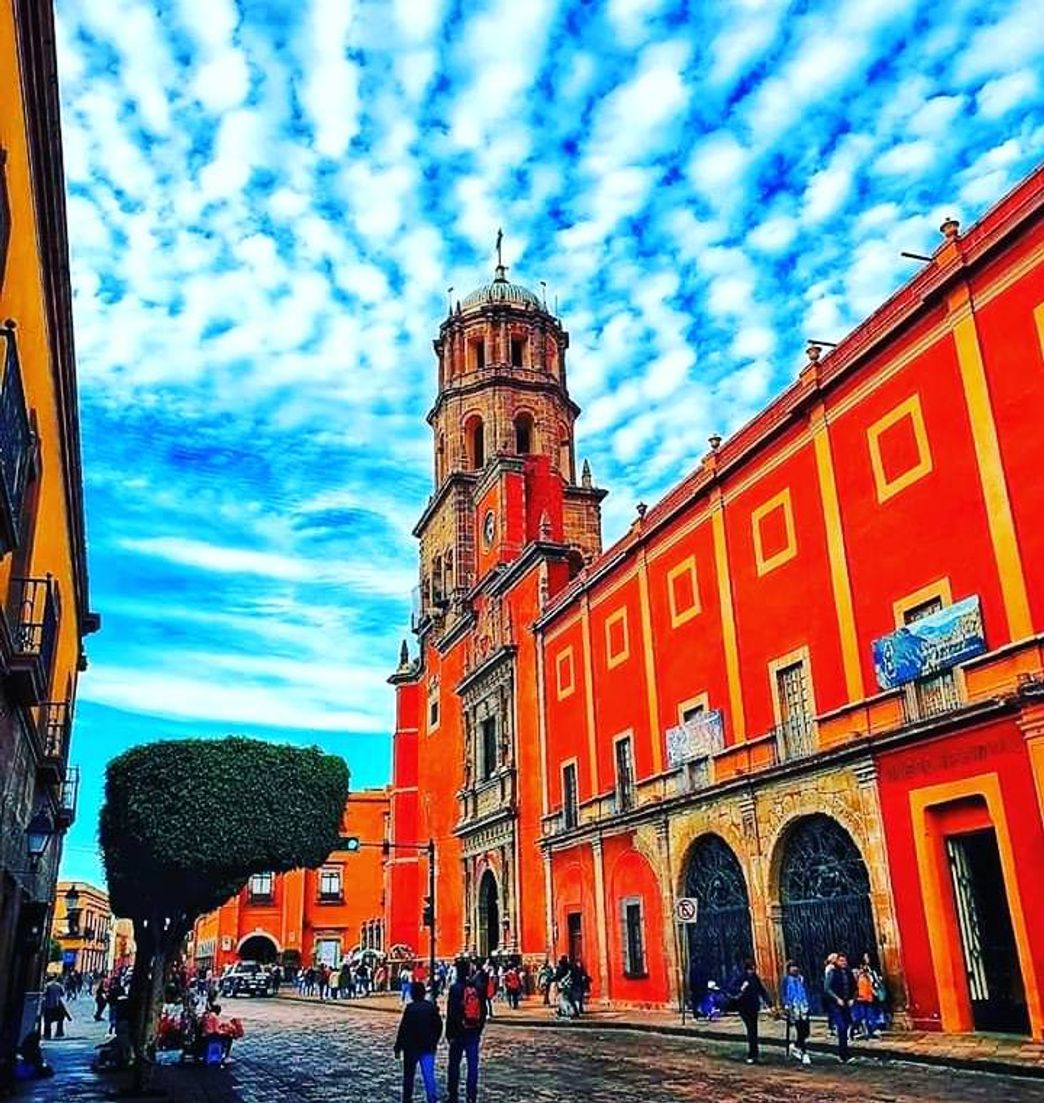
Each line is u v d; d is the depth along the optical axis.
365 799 72.50
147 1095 15.00
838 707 21.06
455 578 48.16
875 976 18.34
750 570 24.81
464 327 54.16
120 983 31.25
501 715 40.09
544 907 34.84
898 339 20.53
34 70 10.46
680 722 27.23
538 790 36.38
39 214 12.09
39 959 22.81
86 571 24.64
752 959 22.88
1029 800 16.19
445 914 44.97
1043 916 15.68
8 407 10.06
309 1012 36.59
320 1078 16.61
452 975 38.91
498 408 51.00
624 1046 19.81
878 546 20.52
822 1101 12.19
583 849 32.12
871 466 20.95
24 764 15.38
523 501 45.28
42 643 14.59
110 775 21.19
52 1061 21.28
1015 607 17.08
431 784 49.12
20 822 15.71
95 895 105.69
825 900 21.00
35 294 12.45
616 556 31.61
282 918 68.56
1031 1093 12.00
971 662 17.55
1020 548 17.16
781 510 23.86
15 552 13.36
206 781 20.31
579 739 33.44
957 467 18.73
